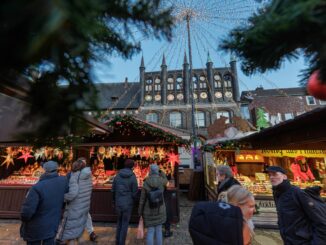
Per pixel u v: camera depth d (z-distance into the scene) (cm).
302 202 168
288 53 51
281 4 45
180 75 1692
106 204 457
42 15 23
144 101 1652
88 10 31
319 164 520
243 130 737
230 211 117
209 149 508
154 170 305
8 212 462
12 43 29
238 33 54
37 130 51
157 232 281
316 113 229
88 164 563
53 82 47
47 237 202
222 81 1627
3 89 51
